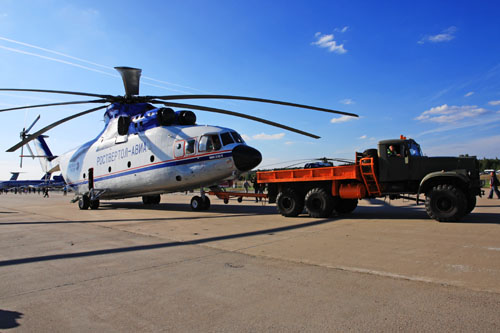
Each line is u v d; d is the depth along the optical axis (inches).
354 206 434.3
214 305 122.6
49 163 876.0
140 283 150.4
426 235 254.4
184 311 117.6
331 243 231.1
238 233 285.6
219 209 550.6
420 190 344.5
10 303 128.2
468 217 357.7
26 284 152.0
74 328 105.8
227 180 484.4
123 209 593.0
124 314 116.1
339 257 190.4
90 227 349.1
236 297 130.1
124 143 574.6
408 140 367.2
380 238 246.5
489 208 469.7
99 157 625.6
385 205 574.2
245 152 455.5
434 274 153.6
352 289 135.8
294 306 119.5
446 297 124.2
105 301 128.9
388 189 374.6
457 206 314.2
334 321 106.2
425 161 357.1
